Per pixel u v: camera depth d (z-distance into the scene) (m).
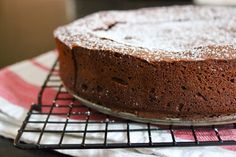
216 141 0.29
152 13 0.51
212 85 0.33
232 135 0.32
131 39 0.40
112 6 0.93
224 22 0.46
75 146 0.30
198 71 0.32
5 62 0.68
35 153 0.32
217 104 0.33
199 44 0.38
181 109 0.34
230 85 0.33
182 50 0.35
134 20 0.48
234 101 0.33
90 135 0.32
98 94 0.37
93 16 0.49
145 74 0.33
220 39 0.39
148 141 0.31
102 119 0.36
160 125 0.34
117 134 0.32
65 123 0.33
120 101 0.35
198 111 0.34
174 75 0.33
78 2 0.99
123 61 0.34
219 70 0.32
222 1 0.83
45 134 0.32
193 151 0.30
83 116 0.36
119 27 0.45
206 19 0.48
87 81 0.37
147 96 0.34
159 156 0.30
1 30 0.88
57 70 0.48
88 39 0.39
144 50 0.35
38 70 0.49
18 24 0.93
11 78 0.46
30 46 0.76
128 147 0.29
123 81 0.35
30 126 0.33
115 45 0.36
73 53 0.37
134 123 0.34
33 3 1.11
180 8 0.54
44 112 0.37
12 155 0.32
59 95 0.41
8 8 1.07
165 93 0.33
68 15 0.93
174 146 0.29
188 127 0.33
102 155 0.30
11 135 0.34
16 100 0.40
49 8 1.04
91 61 0.36
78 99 0.38
